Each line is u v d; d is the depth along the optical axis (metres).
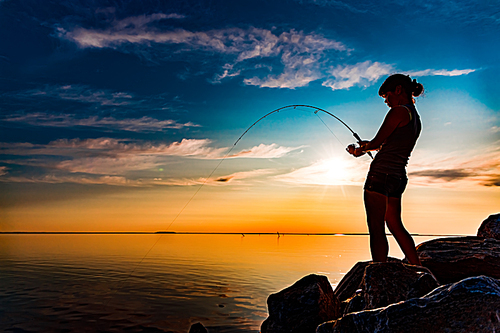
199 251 26.50
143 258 19.67
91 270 14.12
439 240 4.17
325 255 23.33
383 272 2.78
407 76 3.48
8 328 6.65
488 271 3.46
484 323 1.85
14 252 23.69
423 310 2.01
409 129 3.30
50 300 8.80
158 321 7.11
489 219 4.46
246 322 7.09
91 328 6.66
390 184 3.32
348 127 5.29
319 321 3.14
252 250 28.31
